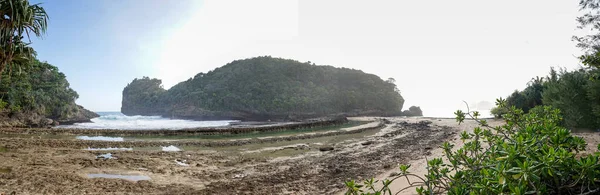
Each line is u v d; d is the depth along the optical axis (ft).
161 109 489.67
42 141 51.70
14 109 128.06
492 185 7.35
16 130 79.10
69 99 195.72
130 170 32.14
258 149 53.52
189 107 431.43
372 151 46.85
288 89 426.92
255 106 399.24
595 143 20.49
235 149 53.78
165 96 506.89
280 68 485.56
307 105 385.09
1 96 126.00
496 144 10.46
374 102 395.96
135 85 594.24
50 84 176.35
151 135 84.99
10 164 30.83
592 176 6.64
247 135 88.69
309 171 32.86
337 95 398.01
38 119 143.33
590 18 37.24
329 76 463.83
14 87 132.16
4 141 49.42
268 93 418.10
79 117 201.57
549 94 47.37
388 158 38.75
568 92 40.16
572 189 7.73
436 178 10.47
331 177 29.35
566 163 7.10
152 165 35.45
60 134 77.00
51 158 36.22
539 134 10.35
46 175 26.91
